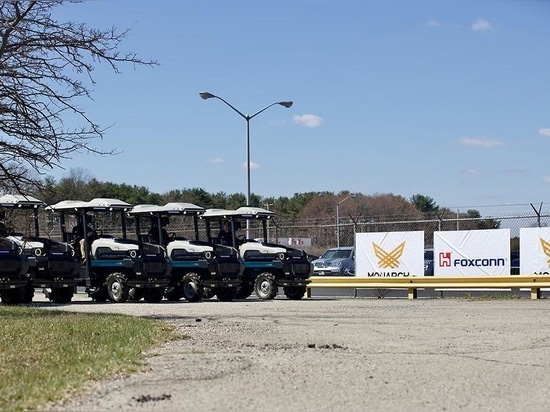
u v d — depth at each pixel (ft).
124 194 192.65
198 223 96.78
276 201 263.49
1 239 71.82
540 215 91.45
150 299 85.76
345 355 38.68
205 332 49.37
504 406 27.12
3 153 56.08
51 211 86.79
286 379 32.04
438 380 31.83
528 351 40.09
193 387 30.40
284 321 56.80
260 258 90.48
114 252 84.48
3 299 82.58
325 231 152.35
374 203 242.78
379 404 27.35
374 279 89.71
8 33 53.78
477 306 70.95
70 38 56.08
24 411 26.12
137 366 35.01
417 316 60.34
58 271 81.87
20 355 37.45
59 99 57.16
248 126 114.52
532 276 82.28
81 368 33.88
